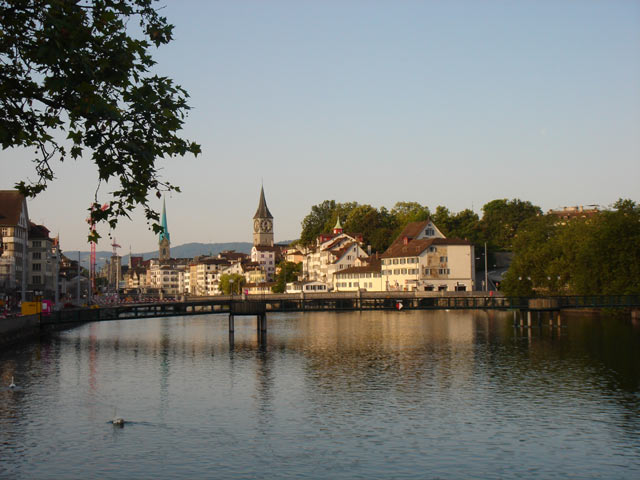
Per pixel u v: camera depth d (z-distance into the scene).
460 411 37.88
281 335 89.25
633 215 100.44
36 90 16.53
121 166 16.81
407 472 27.17
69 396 42.78
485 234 194.50
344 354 64.44
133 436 32.62
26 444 31.16
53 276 166.25
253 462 28.45
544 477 26.66
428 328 97.12
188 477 26.55
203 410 38.50
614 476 26.77
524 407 38.78
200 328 109.50
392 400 41.09
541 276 118.50
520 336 80.75
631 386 44.97
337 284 198.75
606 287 96.12
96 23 15.66
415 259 161.38
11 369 55.00
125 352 68.06
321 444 31.20
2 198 133.62
